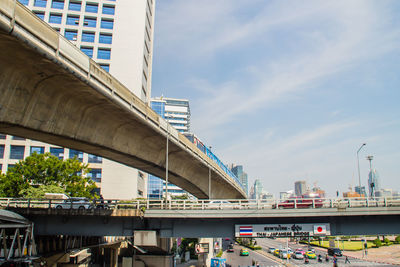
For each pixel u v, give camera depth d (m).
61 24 76.44
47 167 43.44
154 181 147.12
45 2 76.69
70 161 46.34
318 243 109.50
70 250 31.80
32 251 26.66
